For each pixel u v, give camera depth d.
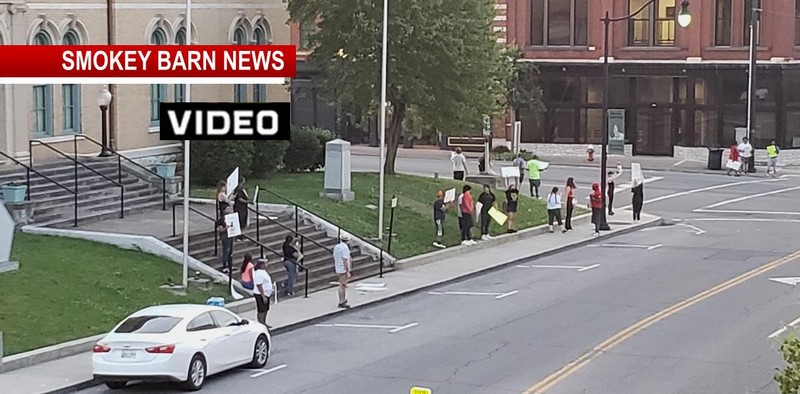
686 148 67.94
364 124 58.56
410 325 26.86
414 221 39.44
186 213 27.80
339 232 34.06
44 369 21.83
